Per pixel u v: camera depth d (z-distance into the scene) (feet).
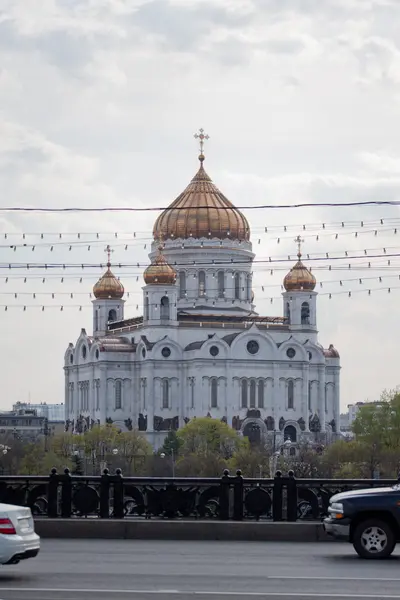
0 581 191.83
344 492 236.43
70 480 261.85
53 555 225.76
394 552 237.86
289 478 259.80
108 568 207.62
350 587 187.83
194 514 261.65
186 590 184.14
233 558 223.30
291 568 209.36
